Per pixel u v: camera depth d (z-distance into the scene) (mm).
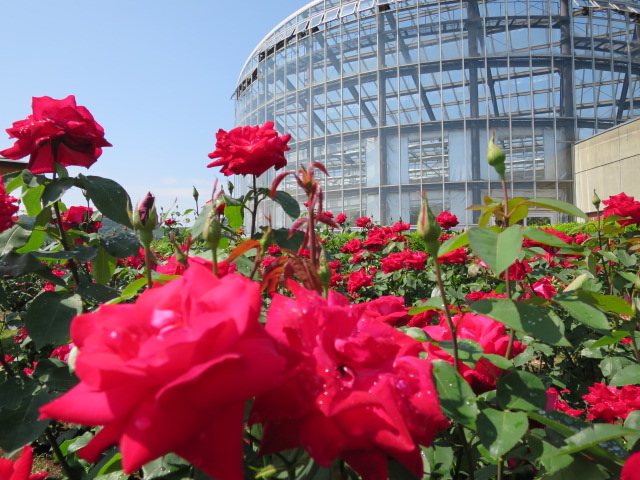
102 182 1396
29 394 1213
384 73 23594
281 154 1790
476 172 22000
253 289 517
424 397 590
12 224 1757
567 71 22359
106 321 533
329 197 24469
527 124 22109
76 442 1534
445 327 1036
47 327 1229
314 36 25594
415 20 23344
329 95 24938
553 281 2869
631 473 597
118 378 472
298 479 707
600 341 1283
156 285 979
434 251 806
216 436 489
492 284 3426
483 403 908
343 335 601
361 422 540
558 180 21781
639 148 18359
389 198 22875
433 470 1050
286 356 543
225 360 473
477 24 22719
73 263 1676
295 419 562
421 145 22734
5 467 866
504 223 935
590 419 1558
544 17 22375
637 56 23359
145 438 459
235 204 1796
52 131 1399
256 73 29953
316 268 765
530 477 984
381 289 4473
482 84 22469
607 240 2664
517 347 1038
